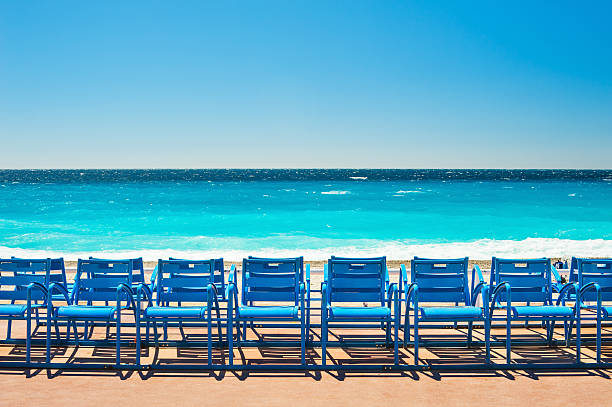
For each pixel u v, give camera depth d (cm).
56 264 612
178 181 9806
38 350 580
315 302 840
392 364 540
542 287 620
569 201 3966
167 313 531
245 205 3756
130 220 2686
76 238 1995
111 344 591
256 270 589
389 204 3778
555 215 2922
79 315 523
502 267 598
